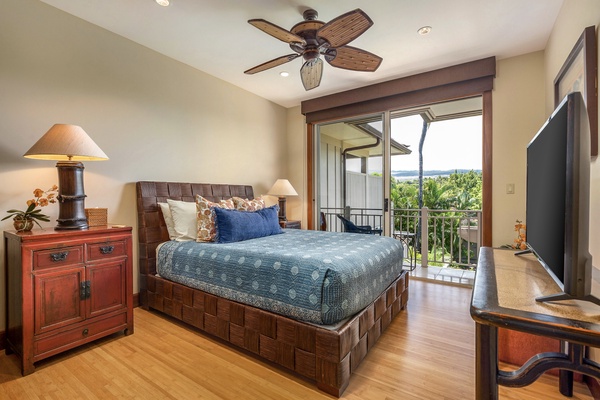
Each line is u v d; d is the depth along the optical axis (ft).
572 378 4.83
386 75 11.35
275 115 14.75
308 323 5.28
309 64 7.88
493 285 3.45
